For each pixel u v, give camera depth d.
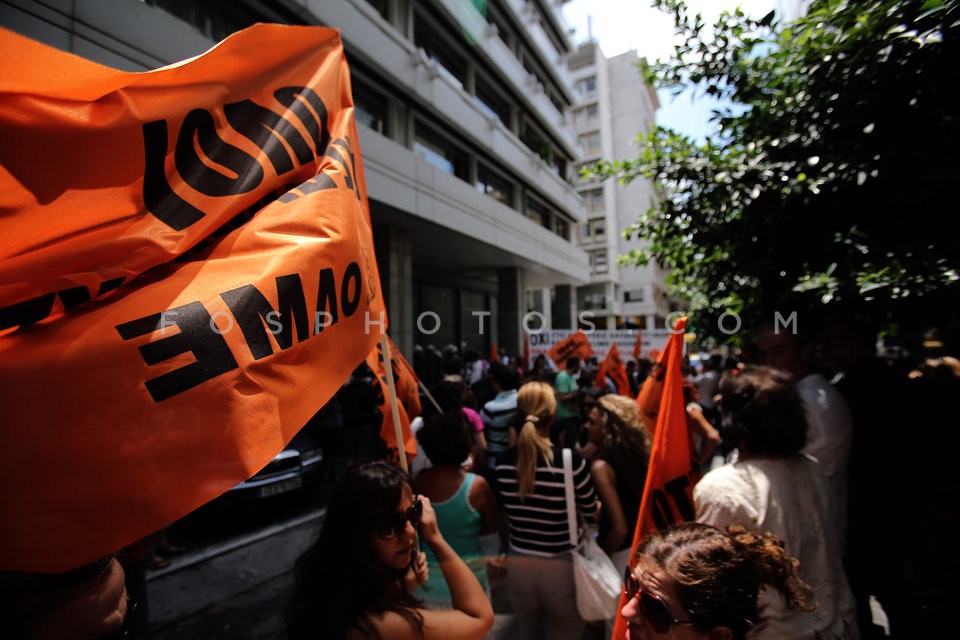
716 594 1.01
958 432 3.20
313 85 1.79
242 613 3.27
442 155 11.93
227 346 1.10
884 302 2.29
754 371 1.76
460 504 2.21
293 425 1.20
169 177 1.17
